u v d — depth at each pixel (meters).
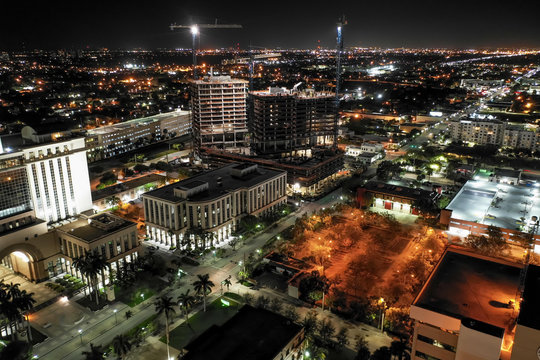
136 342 136.62
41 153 183.12
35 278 174.62
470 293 108.12
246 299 159.12
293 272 175.12
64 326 147.50
